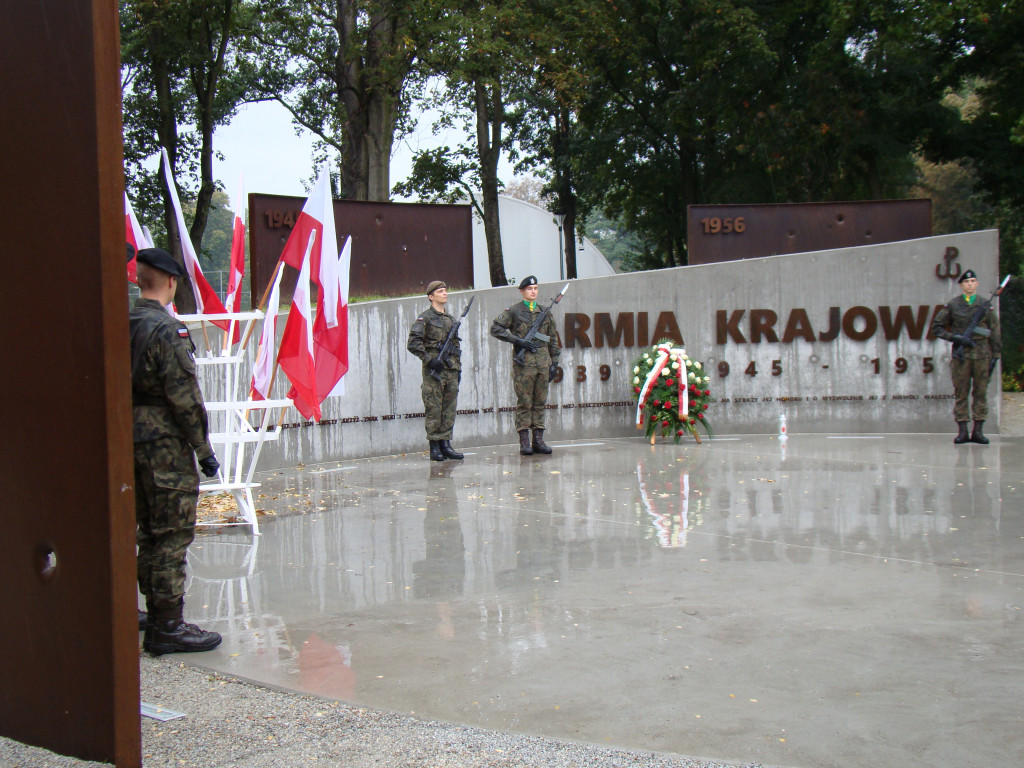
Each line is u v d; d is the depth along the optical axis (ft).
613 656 13.94
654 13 81.35
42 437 9.14
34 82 8.96
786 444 38.83
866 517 23.99
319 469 34.12
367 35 67.51
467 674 13.28
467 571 19.21
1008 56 76.74
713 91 81.00
